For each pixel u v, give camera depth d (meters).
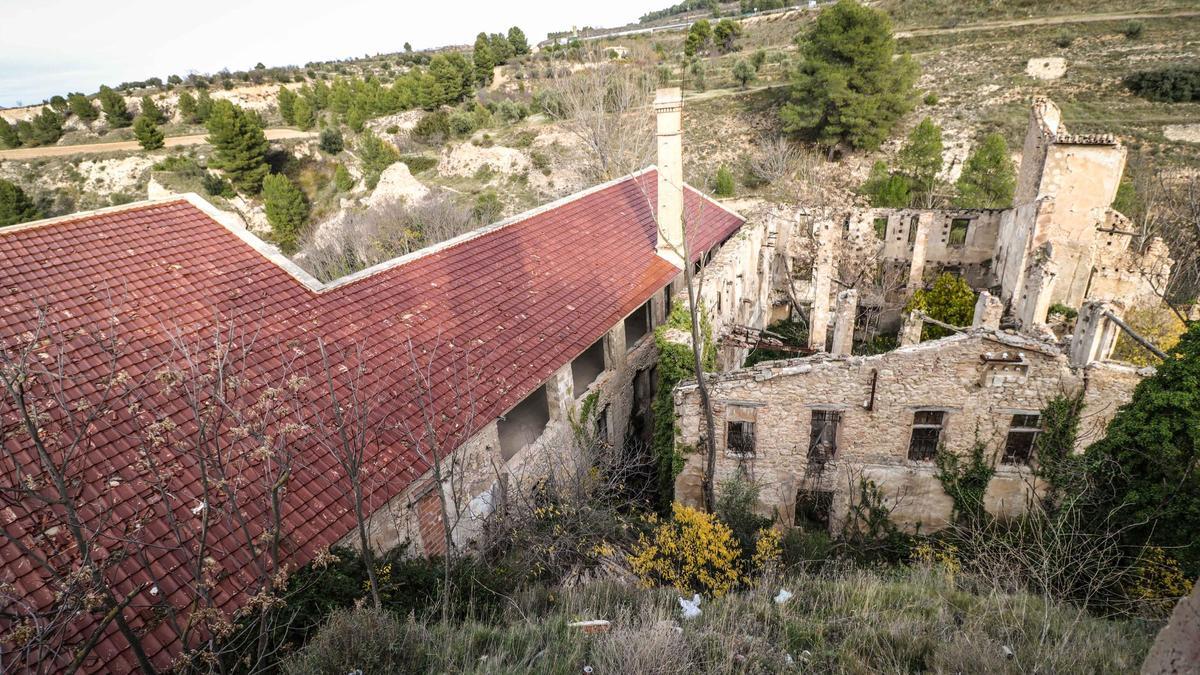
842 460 15.20
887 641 7.77
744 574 13.45
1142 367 13.05
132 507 9.21
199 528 9.42
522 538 13.53
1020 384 13.62
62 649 7.60
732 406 15.10
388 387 13.33
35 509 8.34
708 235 25.05
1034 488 14.50
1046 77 54.12
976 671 6.96
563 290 18.70
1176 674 3.69
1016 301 23.70
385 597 10.31
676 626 8.52
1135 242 28.69
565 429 16.98
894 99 47.88
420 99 72.69
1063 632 8.02
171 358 11.57
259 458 9.41
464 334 15.58
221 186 62.78
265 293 13.98
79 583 6.68
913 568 13.13
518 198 53.59
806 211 30.25
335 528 10.51
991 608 9.05
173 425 8.51
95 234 13.22
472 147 60.50
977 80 56.34
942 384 13.94
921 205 39.78
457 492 13.14
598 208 23.80
